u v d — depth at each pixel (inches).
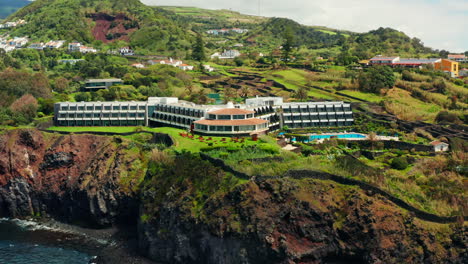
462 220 3878.0
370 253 3548.2
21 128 5718.5
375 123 6486.2
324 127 6318.9
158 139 5364.2
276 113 6230.3
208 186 4008.4
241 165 4067.4
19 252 4205.2
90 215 4734.3
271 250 3531.0
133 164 4783.5
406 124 6382.9
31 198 5270.7
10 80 7795.3
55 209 5177.2
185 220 3900.1
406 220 3742.6
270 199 3725.4
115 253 4188.0
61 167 5290.4
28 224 4992.6
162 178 4382.4
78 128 6156.5
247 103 6387.8
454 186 4360.2
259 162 4190.5
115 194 4635.8
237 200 3740.2
